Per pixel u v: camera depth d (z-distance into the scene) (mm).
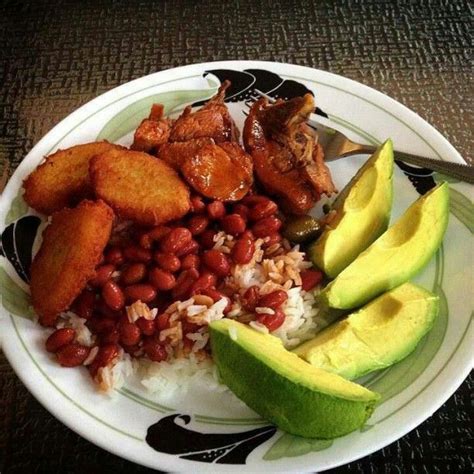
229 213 406
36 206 408
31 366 339
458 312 354
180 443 313
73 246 355
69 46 568
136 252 379
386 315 351
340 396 298
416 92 523
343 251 388
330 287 358
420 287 363
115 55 560
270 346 329
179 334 356
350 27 581
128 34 577
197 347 358
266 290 373
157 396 339
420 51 559
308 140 417
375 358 333
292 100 412
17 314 360
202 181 397
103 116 456
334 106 461
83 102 521
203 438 316
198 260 384
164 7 600
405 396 322
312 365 324
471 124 497
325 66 548
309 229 401
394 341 339
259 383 310
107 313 366
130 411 329
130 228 393
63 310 356
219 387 344
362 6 598
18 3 605
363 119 453
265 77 478
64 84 537
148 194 385
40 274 368
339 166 439
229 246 390
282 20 587
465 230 391
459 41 566
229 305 369
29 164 428
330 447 305
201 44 568
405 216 391
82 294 369
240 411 331
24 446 345
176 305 360
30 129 502
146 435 316
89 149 419
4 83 538
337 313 376
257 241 394
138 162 396
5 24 587
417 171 425
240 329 332
